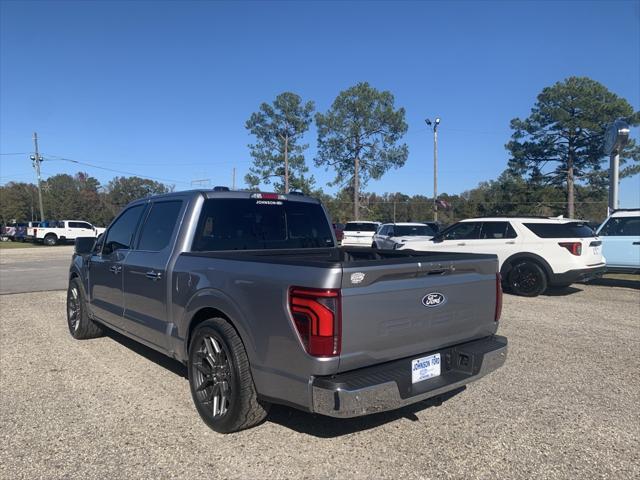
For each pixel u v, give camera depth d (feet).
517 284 34.55
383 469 10.69
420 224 60.54
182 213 15.15
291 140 181.27
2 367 17.84
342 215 188.14
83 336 21.58
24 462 10.97
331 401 9.74
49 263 67.05
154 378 16.55
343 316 9.93
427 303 11.54
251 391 11.66
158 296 14.92
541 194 156.66
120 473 10.52
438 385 11.44
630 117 141.69
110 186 398.83
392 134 163.02
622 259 37.37
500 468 10.76
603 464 10.97
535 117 154.71
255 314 11.17
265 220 16.61
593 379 16.57
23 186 291.38
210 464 10.87
